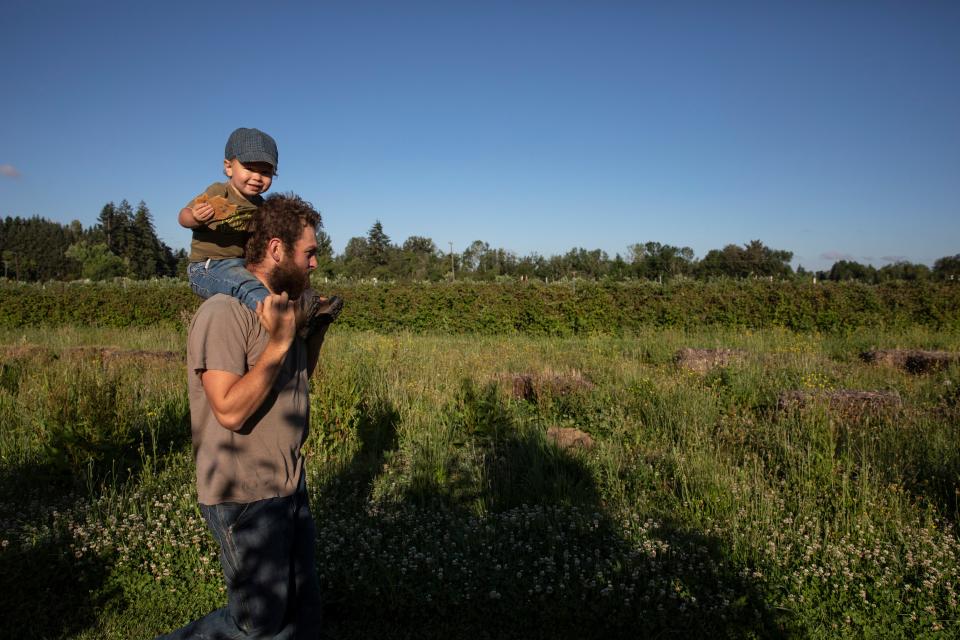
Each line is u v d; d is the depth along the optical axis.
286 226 2.36
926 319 17.64
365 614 3.55
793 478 5.16
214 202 2.53
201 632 2.34
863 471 4.97
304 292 2.38
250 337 2.24
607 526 4.25
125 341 15.28
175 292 21.56
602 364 10.72
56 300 21.77
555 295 19.19
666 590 3.54
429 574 3.69
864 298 17.92
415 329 20.06
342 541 3.93
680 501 4.84
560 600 3.49
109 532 4.09
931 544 3.91
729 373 9.19
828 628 3.37
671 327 18.34
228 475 2.21
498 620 3.48
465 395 6.84
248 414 2.12
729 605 3.42
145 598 3.65
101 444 5.26
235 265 2.53
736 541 4.01
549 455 5.68
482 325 19.58
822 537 4.20
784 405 7.14
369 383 7.62
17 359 9.88
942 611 3.37
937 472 5.17
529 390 8.41
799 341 15.43
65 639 3.29
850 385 9.28
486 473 5.28
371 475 5.46
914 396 8.30
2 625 3.35
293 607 2.39
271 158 2.82
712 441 6.23
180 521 4.26
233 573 2.25
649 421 6.98
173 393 7.61
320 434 5.90
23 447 5.57
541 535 4.22
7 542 3.72
